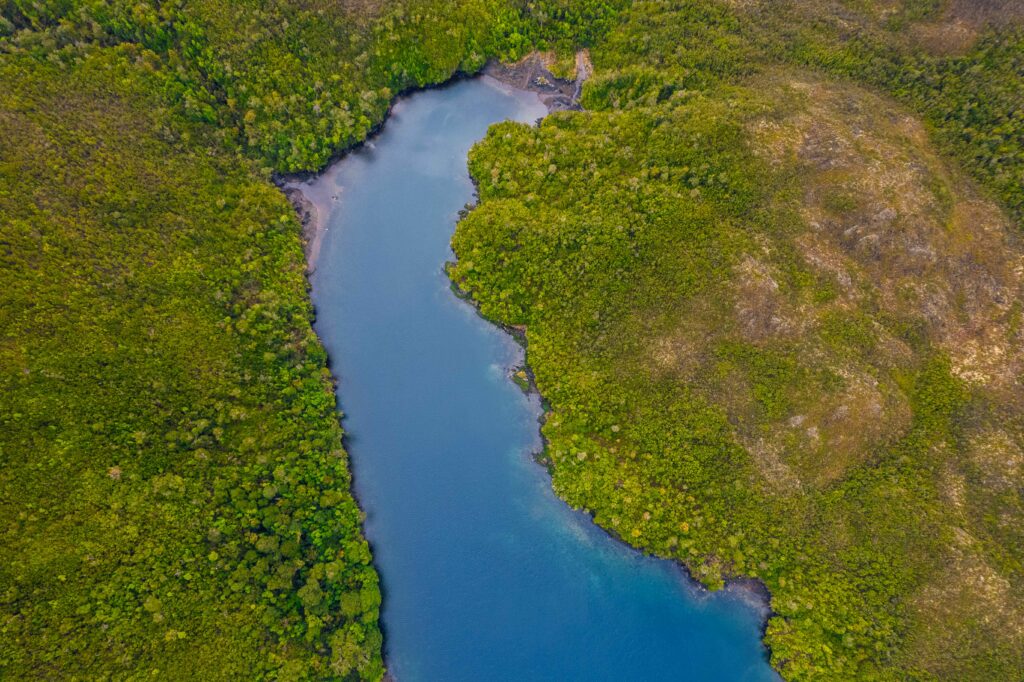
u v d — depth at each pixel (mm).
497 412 110562
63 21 104062
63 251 91125
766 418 98812
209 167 109562
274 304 104938
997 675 87062
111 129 101625
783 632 96312
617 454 104188
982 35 106875
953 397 96875
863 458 97125
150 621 82500
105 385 88438
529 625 100688
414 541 103375
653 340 104188
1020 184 102312
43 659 76188
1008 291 100000
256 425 98062
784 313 100375
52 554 79500
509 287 111688
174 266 99375
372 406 110188
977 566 90125
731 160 106938
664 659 99750
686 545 98875
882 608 92250
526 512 105812
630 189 109625
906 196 100750
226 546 89750
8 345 83562
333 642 90625
